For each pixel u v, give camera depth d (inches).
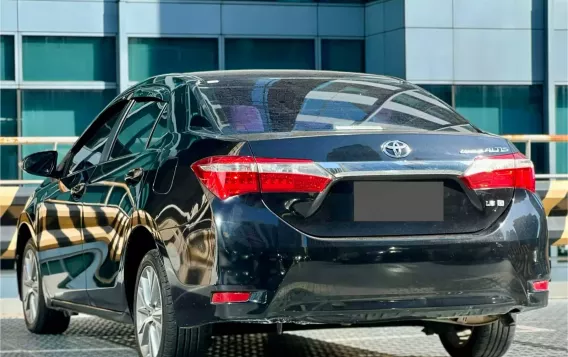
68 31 771.4
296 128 218.2
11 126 767.7
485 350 250.8
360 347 285.1
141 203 229.3
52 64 770.8
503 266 213.6
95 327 327.9
